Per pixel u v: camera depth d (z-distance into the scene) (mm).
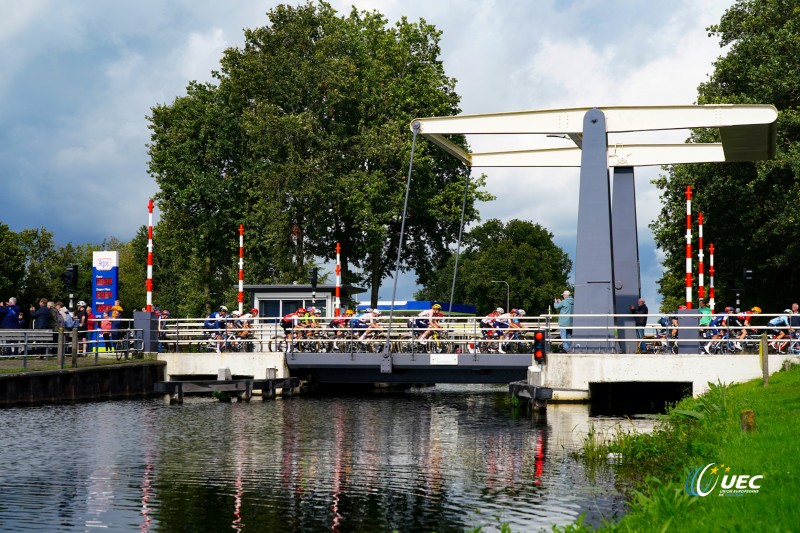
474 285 98688
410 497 13297
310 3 50188
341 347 31109
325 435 20172
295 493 13625
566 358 26109
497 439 19422
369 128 49000
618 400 29078
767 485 9594
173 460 16641
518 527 11438
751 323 43781
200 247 51188
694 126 25703
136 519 11977
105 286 37500
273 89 48781
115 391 29422
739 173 41312
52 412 24266
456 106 52344
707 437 14383
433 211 48875
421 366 29094
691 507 9242
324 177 46094
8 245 69625
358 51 50469
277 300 36375
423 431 20859
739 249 43750
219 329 31859
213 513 12328
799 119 38250
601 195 26266
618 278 29828
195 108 51500
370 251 49000
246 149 51031
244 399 28984
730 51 43406
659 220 44875
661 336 27844
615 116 26328
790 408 15922
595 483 14141
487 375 29641
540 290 96500
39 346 27703
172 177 50969
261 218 47531
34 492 13672
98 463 16281
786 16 42594
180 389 27766
